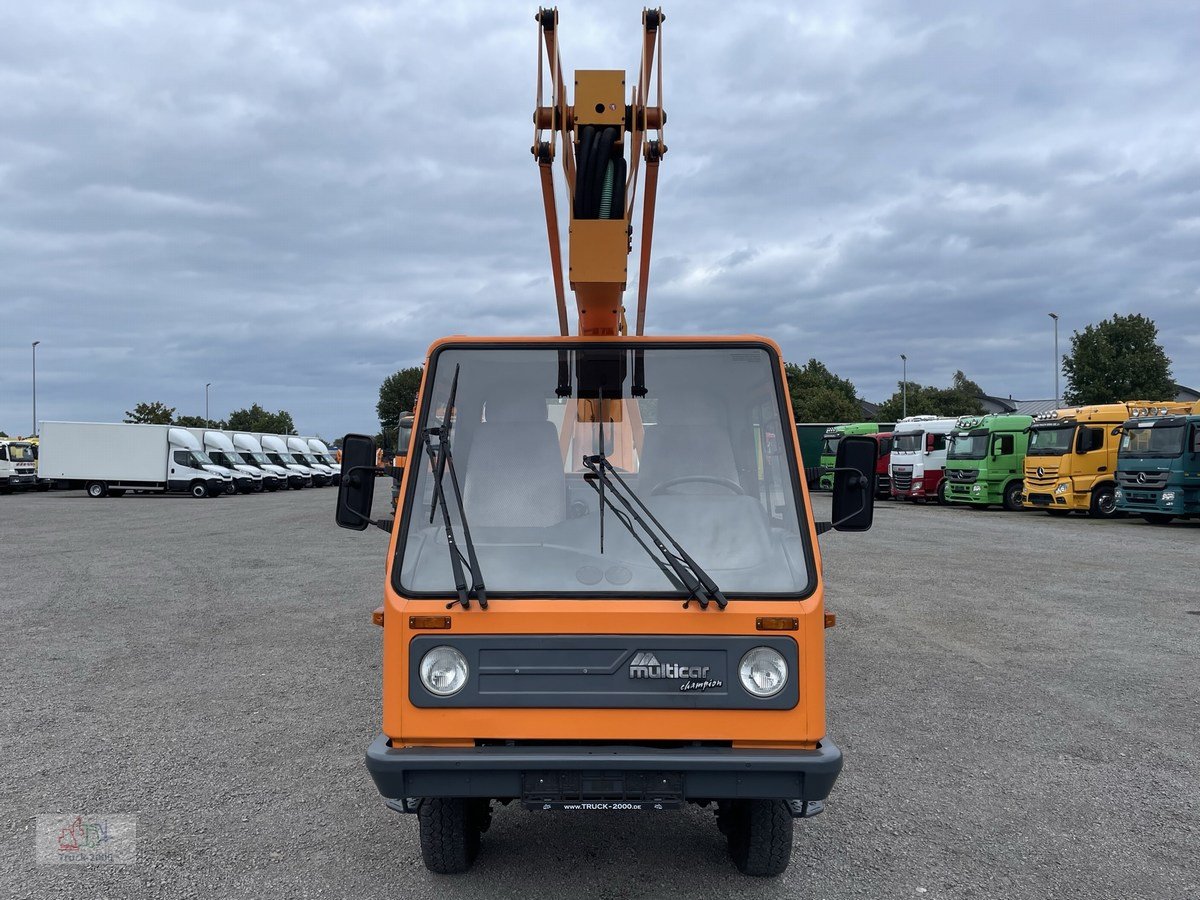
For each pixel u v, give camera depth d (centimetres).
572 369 406
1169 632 925
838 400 7769
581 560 373
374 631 940
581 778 338
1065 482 2486
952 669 773
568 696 347
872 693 699
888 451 3556
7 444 4453
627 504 388
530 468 393
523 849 433
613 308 611
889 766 542
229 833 449
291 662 807
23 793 501
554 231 643
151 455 3978
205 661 812
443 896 384
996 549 1670
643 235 638
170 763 549
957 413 8669
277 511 2916
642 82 598
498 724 347
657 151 597
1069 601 1108
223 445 4328
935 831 451
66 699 689
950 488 2934
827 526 423
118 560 1557
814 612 350
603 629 348
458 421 401
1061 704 669
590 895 385
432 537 377
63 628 960
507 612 349
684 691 347
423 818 389
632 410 404
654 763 334
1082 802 488
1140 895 386
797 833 449
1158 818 466
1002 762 548
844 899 381
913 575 1325
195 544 1827
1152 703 671
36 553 1672
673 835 450
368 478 395
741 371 407
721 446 401
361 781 520
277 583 1279
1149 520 2381
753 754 338
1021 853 426
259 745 582
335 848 432
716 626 348
